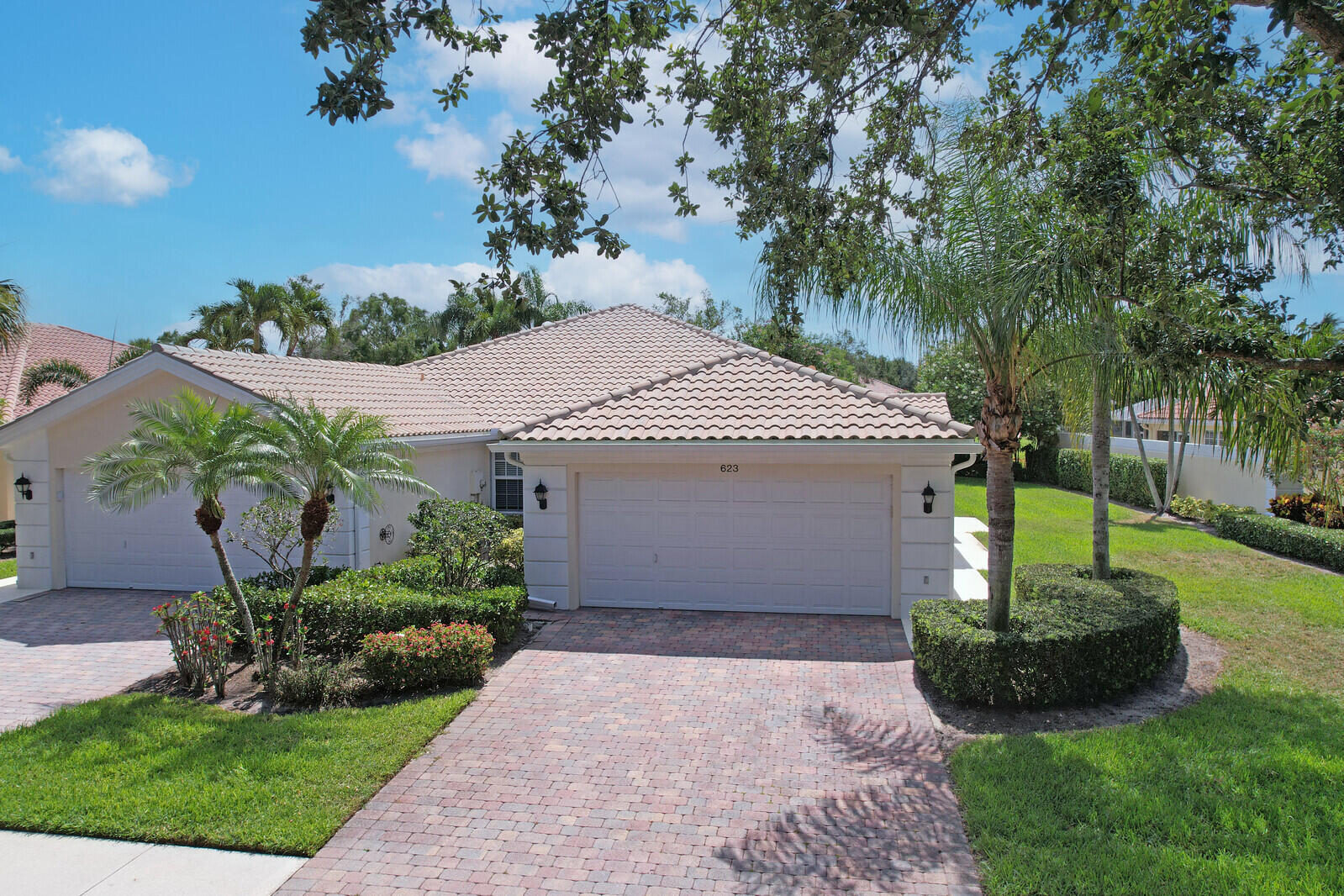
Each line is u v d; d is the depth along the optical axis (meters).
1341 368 6.61
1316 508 17.86
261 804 6.71
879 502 12.76
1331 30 6.14
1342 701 8.70
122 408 14.81
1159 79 7.02
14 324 18.72
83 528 15.38
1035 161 9.27
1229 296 8.07
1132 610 9.67
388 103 5.98
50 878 5.74
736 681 9.90
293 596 10.14
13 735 8.16
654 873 5.83
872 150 8.94
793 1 6.49
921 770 7.41
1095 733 7.86
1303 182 8.63
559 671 10.34
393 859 6.04
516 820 6.62
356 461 10.20
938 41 7.52
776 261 8.62
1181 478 26.03
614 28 6.52
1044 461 35.41
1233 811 6.23
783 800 6.89
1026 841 5.94
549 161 6.79
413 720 8.53
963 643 8.75
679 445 12.60
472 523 12.20
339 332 41.94
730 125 8.02
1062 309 7.94
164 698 9.29
